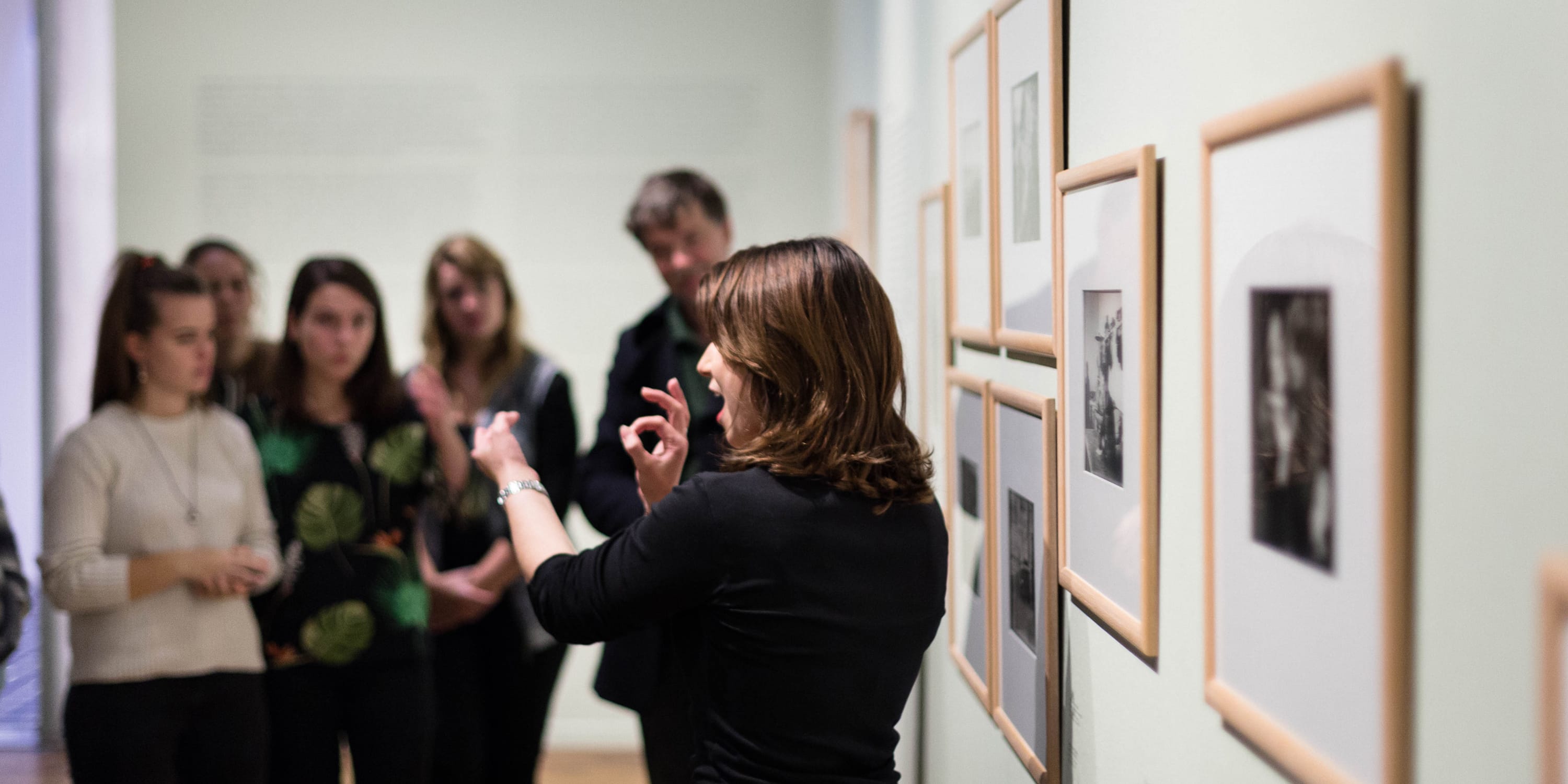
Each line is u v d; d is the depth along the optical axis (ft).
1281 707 3.49
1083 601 5.29
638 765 16.99
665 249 9.37
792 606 4.90
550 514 5.91
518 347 12.80
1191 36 4.18
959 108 8.18
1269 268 3.51
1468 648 2.66
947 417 8.75
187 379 9.20
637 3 17.75
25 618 8.59
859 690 5.01
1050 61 5.75
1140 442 4.57
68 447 8.87
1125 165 4.60
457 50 17.69
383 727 10.23
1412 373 2.87
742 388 5.34
